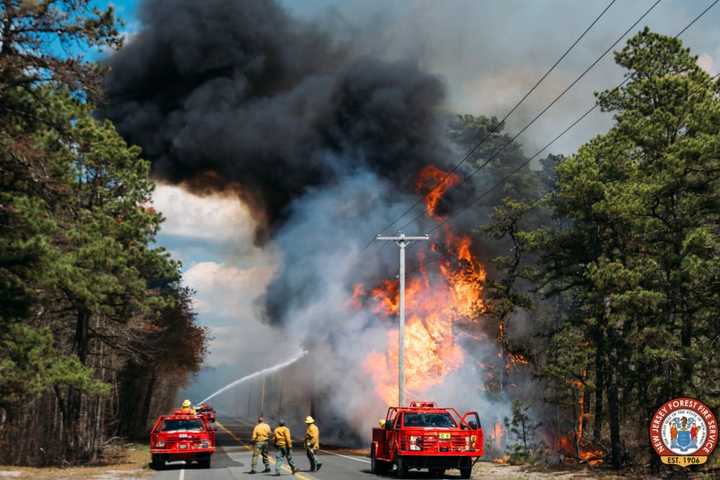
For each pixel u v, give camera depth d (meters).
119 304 31.20
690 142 20.53
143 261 31.62
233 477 21.88
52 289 24.66
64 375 24.84
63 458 29.69
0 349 21.17
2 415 30.97
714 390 21.22
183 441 25.95
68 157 20.44
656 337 21.50
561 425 33.88
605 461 26.73
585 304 27.97
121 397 51.16
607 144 28.52
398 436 21.19
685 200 21.50
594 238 27.64
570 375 28.83
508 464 28.52
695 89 29.25
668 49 33.66
